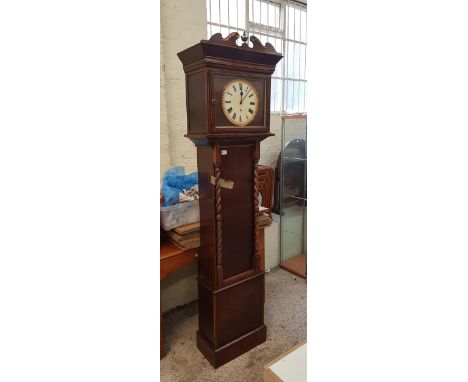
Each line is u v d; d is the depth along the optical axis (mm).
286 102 3092
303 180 2896
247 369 1729
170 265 1685
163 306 2230
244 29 2607
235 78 1475
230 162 1610
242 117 1533
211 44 1339
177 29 2010
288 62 3023
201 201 1670
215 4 2418
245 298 1790
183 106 2115
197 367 1747
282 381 872
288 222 2928
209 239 1659
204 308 1774
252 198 1723
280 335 1979
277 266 2938
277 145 3008
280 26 2879
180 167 1927
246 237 1745
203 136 1459
